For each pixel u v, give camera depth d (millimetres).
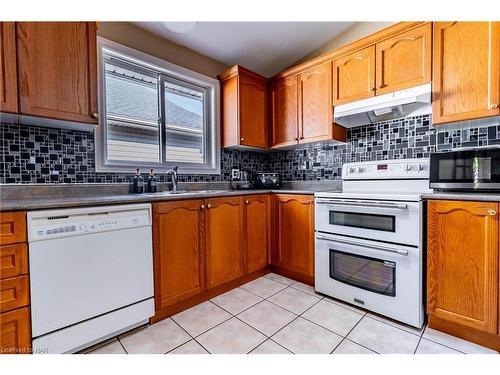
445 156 1601
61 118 1507
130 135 2248
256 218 2375
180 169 2562
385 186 2121
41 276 1208
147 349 1392
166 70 2430
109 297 1429
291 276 2410
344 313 1762
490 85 1560
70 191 1789
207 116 2836
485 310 1344
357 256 1819
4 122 1563
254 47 2691
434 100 1775
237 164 3021
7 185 1554
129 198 1510
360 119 2303
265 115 2914
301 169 2947
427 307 1551
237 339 1478
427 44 1805
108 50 2051
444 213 1467
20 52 1368
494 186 1438
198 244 1901
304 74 2586
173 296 1738
